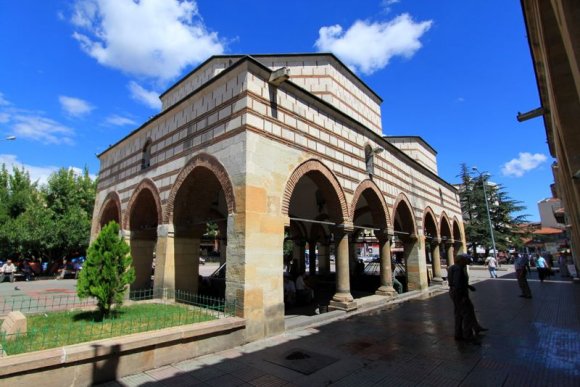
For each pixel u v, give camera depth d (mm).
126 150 14633
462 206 43719
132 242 13477
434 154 24297
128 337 5824
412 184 17453
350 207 11703
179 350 6352
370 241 24375
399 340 7809
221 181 8797
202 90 10047
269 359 6488
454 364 6199
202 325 6793
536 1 5207
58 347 5367
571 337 7930
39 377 4754
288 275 14805
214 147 9250
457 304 7938
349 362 6324
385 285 13797
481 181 42094
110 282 7918
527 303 12758
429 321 9805
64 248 26328
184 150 10547
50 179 31016
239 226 7984
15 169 32781
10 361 4547
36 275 26906
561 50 5293
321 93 13688
